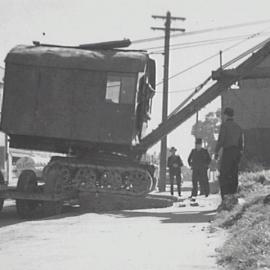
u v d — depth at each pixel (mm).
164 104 31734
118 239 9031
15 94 16953
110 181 17531
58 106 16734
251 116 29469
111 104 16531
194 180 19969
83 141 17062
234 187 12359
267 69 17406
